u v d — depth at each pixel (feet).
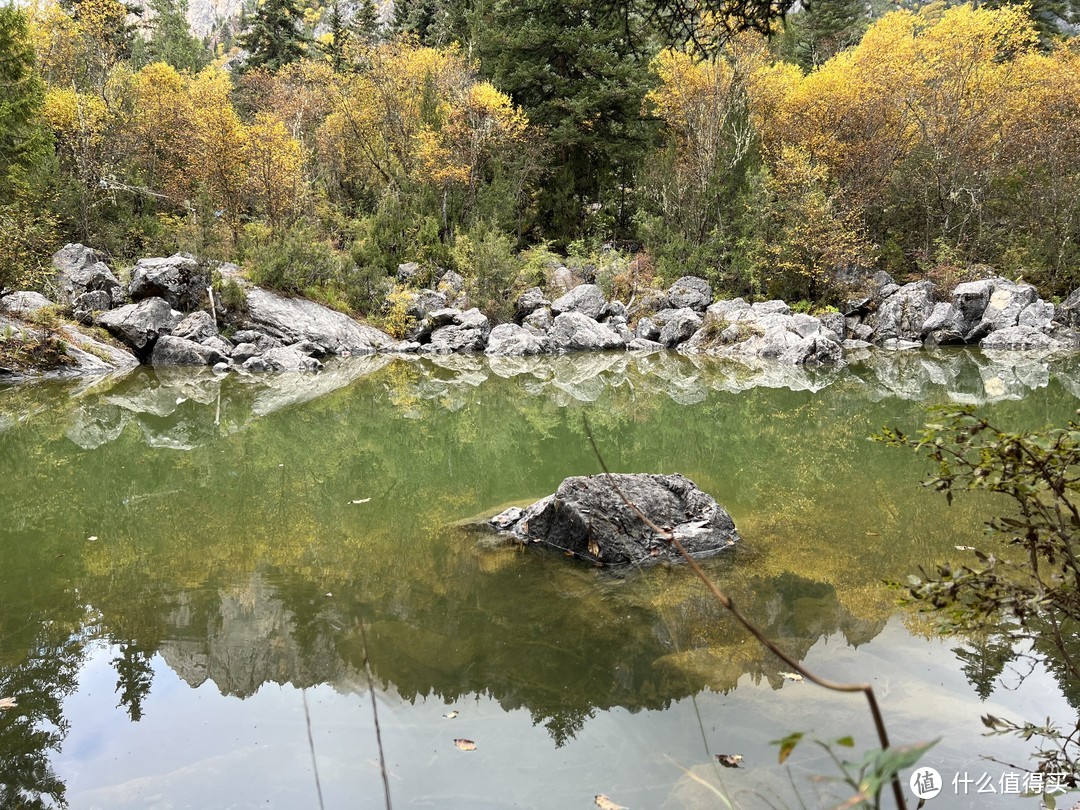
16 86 67.31
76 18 94.38
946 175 88.63
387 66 96.22
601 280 86.38
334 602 14.40
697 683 10.66
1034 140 84.64
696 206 90.74
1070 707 9.40
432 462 30.01
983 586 6.39
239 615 13.83
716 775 8.33
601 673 11.13
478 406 44.01
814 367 62.28
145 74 94.22
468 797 8.20
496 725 9.70
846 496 22.17
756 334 72.08
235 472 28.37
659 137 103.96
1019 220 85.76
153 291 63.05
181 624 13.47
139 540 19.16
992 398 43.04
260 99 118.42
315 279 75.77
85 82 89.97
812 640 11.90
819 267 80.48
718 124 91.09
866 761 2.53
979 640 11.49
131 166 84.07
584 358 69.77
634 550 16.70
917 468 26.27
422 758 9.02
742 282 85.10
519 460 29.91
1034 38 91.91
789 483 24.25
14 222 55.88
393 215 87.10
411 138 94.58
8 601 14.76
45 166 70.59
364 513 21.94
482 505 22.54
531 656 11.76
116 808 8.23
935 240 86.63
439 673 11.27
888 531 18.22
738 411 41.29
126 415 40.16
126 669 11.68
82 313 59.82
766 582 14.80
